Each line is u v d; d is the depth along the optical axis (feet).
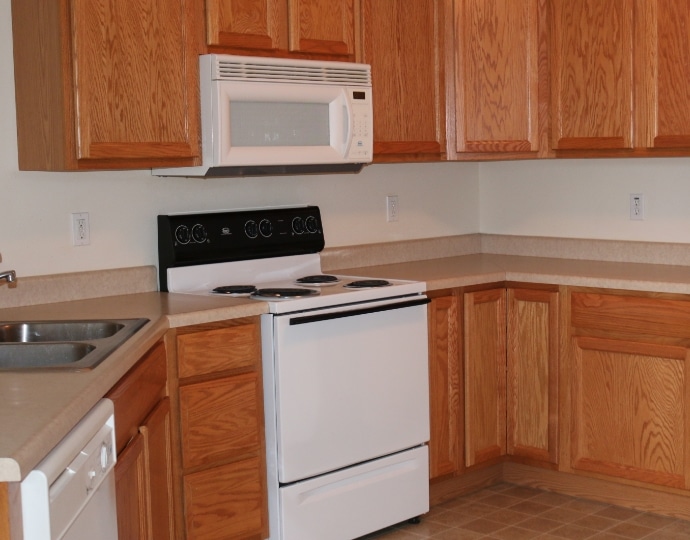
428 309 10.96
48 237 9.68
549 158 12.12
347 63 10.53
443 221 13.73
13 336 8.35
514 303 11.70
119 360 6.60
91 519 5.53
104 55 8.77
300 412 9.58
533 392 11.63
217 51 9.58
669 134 10.91
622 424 10.94
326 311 9.72
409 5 11.23
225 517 9.28
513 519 11.01
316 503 9.82
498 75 11.73
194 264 10.52
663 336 10.48
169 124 9.33
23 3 8.97
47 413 5.13
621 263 12.31
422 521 11.04
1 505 4.37
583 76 11.49
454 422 11.37
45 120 8.87
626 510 11.19
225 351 9.15
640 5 10.94
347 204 12.45
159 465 8.05
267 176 11.50
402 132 11.27
